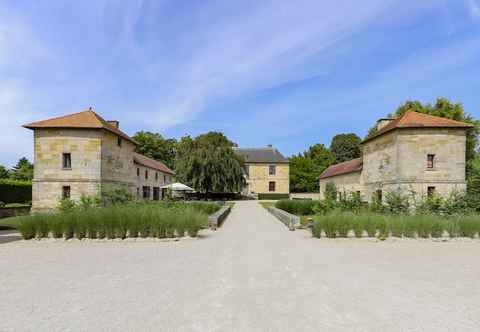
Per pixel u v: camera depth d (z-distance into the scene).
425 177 19.88
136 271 6.54
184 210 12.70
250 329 3.79
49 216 10.95
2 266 7.00
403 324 3.95
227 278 6.02
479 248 9.49
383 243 10.30
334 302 4.74
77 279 5.93
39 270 6.62
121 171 25.52
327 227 11.14
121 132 26.64
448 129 20.00
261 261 7.52
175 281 5.81
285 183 54.47
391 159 21.00
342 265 7.15
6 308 4.47
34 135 21.91
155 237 10.77
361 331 3.74
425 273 6.46
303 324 3.94
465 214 12.87
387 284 5.67
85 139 21.84
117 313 4.28
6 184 24.84
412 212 13.45
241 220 17.84
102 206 13.02
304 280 5.91
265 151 57.03
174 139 62.75
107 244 9.88
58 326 3.87
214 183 38.78
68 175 21.72
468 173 21.88
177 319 4.09
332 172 37.00
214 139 41.66
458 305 4.63
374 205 14.29
